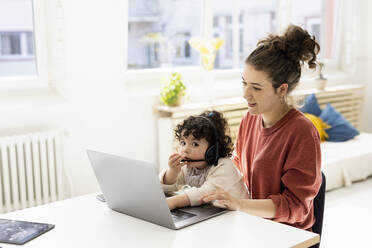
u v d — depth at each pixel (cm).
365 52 557
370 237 313
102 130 355
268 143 175
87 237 143
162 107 375
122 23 378
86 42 338
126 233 145
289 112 173
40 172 327
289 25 171
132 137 374
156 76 416
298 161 164
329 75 542
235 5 465
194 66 447
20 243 139
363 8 550
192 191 166
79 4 331
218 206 164
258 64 162
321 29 556
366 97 564
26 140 307
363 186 414
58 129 333
